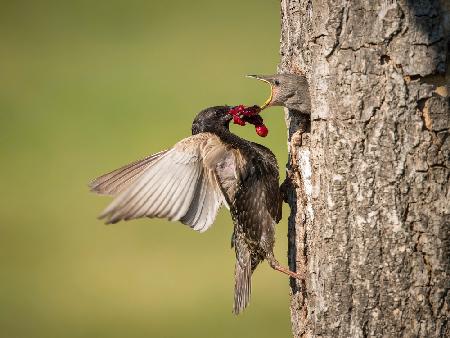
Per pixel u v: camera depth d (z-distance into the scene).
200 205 7.97
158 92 23.91
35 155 22.67
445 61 7.15
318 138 7.64
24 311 17.05
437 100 7.19
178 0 29.53
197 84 24.09
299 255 8.36
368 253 7.41
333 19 7.39
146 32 27.69
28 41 27.64
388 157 7.29
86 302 17.25
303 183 8.32
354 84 7.35
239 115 8.85
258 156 8.52
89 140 22.77
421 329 7.33
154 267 17.98
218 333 15.79
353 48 7.34
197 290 16.97
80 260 18.66
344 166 7.45
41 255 18.95
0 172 22.14
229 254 18.22
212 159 8.12
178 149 7.86
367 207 7.39
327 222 7.57
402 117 7.24
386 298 7.39
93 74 25.44
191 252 18.47
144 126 22.72
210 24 27.66
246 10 28.38
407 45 7.18
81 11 29.53
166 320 16.09
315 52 7.59
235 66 24.64
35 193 21.36
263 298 16.28
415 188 7.26
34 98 24.67
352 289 7.51
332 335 7.64
